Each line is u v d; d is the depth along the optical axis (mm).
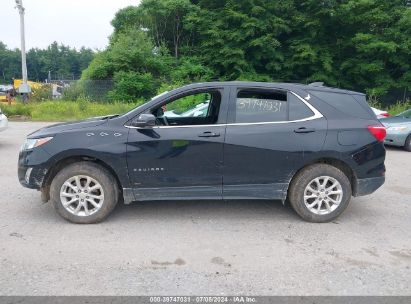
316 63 26438
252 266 3615
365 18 25188
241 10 26359
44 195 4754
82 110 20984
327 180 4754
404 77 25297
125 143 4508
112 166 4516
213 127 4613
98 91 24266
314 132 4652
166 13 28391
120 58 25594
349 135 4699
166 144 4535
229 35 25984
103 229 4473
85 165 4551
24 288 3162
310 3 25609
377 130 4781
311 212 4758
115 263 3631
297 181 4730
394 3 26141
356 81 26641
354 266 3645
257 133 4602
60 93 24344
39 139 4555
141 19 29844
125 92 23953
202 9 28562
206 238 4262
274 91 4773
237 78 25797
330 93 4887
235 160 4605
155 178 4602
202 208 5301
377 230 4574
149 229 4500
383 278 3426
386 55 25297
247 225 4680
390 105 23078
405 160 9305
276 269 3562
